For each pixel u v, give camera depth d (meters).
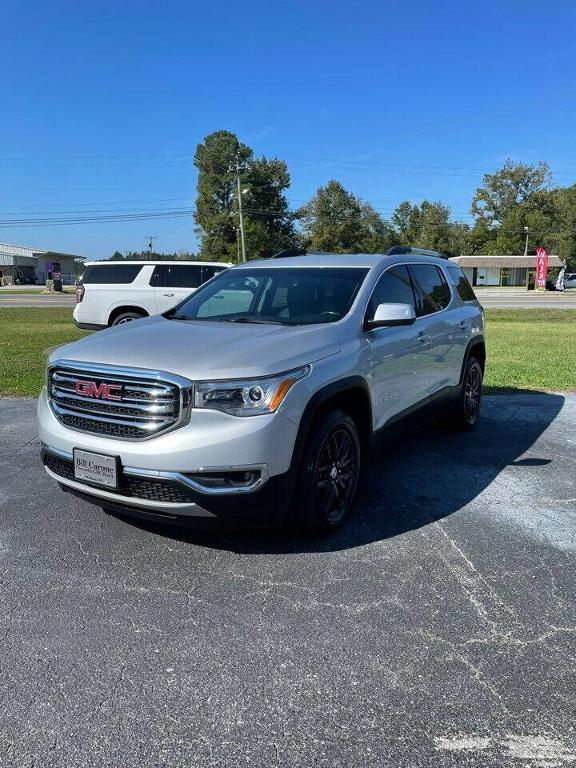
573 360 11.23
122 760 2.09
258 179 75.75
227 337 3.66
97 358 3.45
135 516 3.45
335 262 4.81
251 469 3.16
